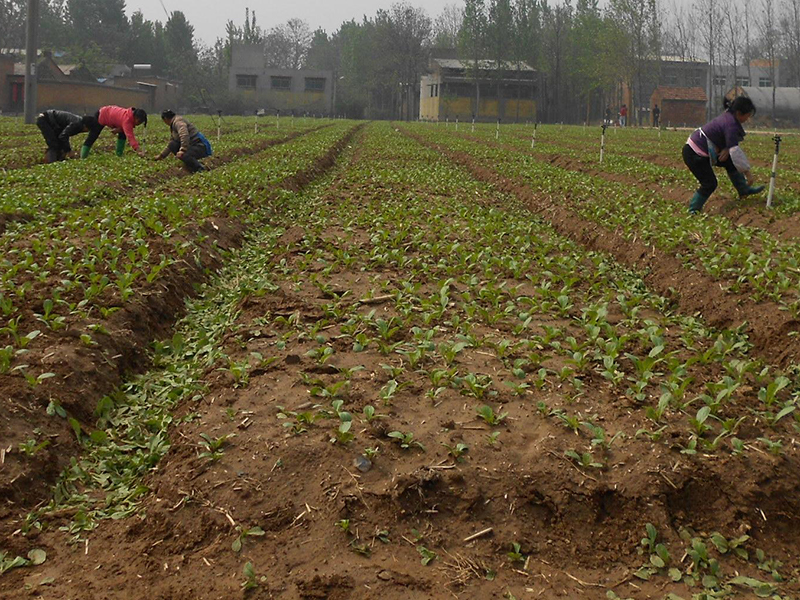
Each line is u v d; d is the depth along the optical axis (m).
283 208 14.88
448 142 33.72
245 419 5.44
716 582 4.16
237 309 8.22
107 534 4.63
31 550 4.47
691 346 7.19
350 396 5.73
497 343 6.92
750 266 8.90
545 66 87.44
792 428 5.41
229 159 22.75
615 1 67.50
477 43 85.19
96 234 10.23
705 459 4.91
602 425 5.34
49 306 6.83
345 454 4.92
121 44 119.19
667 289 9.41
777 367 7.22
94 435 5.65
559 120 96.56
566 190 16.09
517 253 10.40
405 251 10.30
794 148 30.58
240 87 102.19
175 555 4.36
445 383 5.88
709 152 13.00
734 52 66.12
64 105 70.75
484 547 4.32
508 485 4.66
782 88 74.62
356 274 9.26
